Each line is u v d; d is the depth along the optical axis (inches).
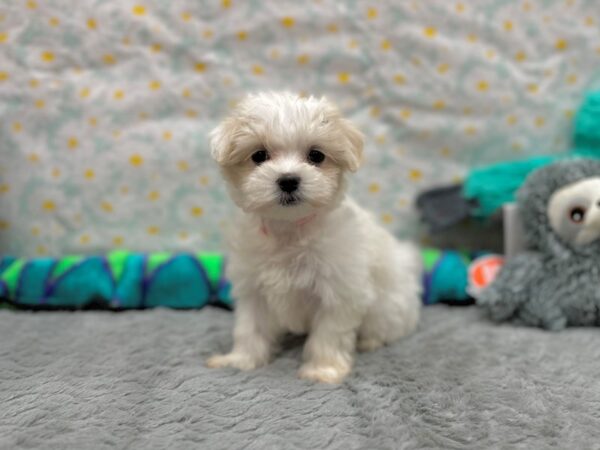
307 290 14.4
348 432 10.7
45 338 16.1
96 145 21.3
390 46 21.2
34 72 20.7
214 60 21.1
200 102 21.4
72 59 20.8
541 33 21.4
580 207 16.8
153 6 20.8
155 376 13.5
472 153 22.0
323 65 21.3
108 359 14.5
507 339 15.7
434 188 21.6
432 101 21.5
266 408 11.7
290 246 14.1
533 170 18.7
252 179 13.2
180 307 19.7
